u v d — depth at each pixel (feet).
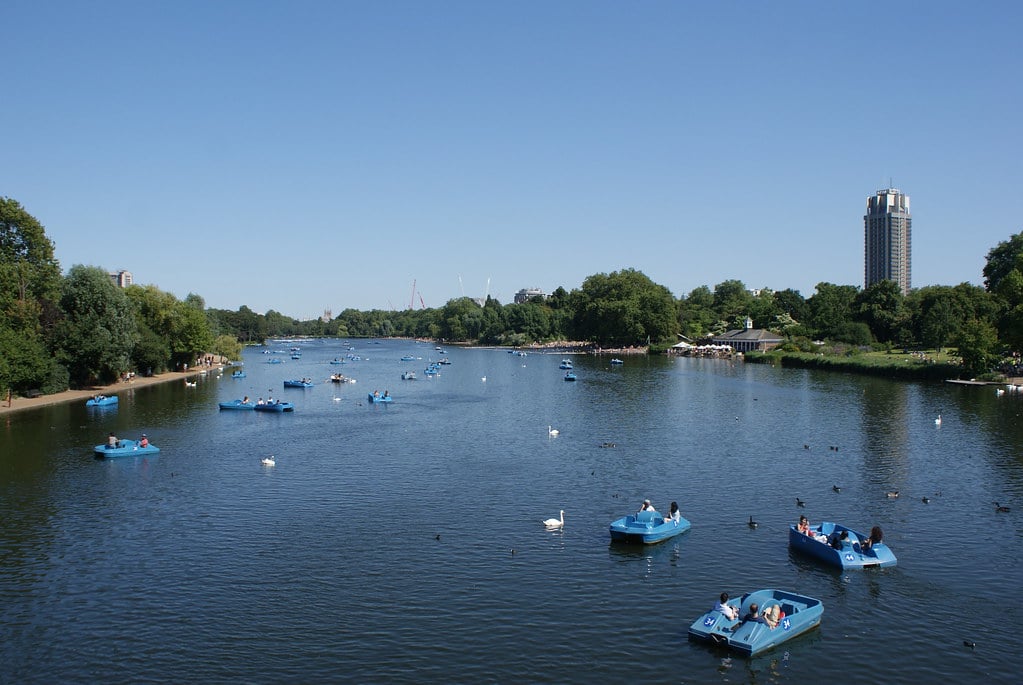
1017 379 522.06
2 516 210.18
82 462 279.69
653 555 176.86
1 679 122.93
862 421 364.17
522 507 215.72
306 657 129.39
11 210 493.36
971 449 292.40
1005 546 181.16
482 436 332.39
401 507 215.92
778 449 296.71
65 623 143.23
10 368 417.69
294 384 565.94
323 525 200.13
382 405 452.76
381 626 140.77
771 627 133.08
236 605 150.30
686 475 253.03
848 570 166.20
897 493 227.81
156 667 126.62
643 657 129.08
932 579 161.79
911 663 127.24
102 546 185.26
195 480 250.16
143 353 581.53
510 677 122.52
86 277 504.84
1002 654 130.21
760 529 195.21
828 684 120.67
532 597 153.48
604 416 393.50
